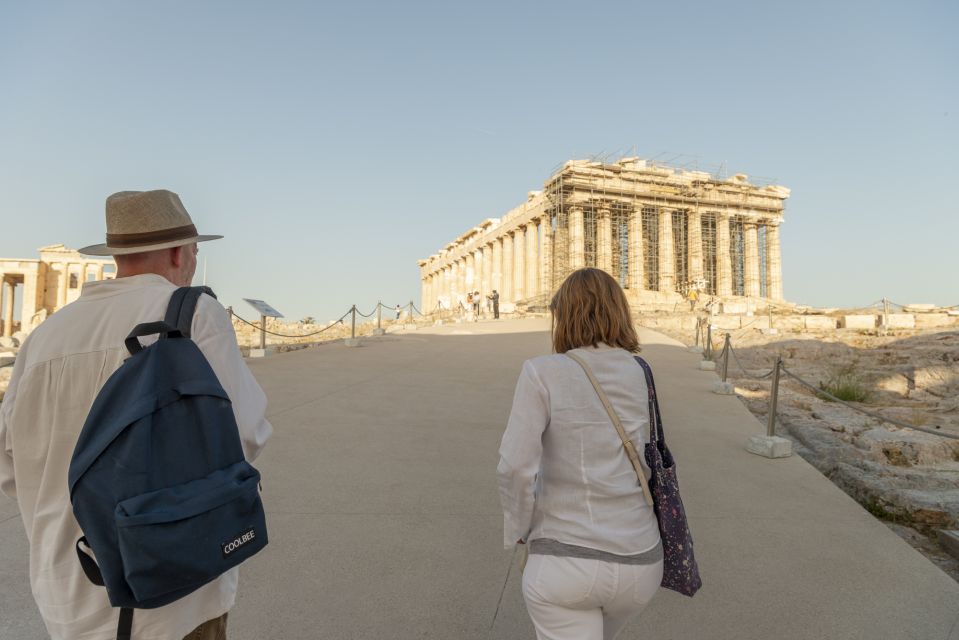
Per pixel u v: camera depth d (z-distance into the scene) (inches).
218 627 70.6
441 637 126.8
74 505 56.7
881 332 851.4
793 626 133.3
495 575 153.3
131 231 72.9
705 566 161.2
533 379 79.7
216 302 72.1
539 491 80.8
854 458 270.8
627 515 76.9
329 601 139.7
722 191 1931.6
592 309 85.4
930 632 132.0
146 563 53.4
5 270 2192.4
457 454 254.4
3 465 68.2
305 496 204.2
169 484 57.2
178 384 60.5
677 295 1712.6
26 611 132.5
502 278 2223.2
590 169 1740.9
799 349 673.6
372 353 588.1
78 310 68.9
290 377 424.5
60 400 64.7
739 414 350.0
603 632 86.4
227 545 58.7
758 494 216.7
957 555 177.0
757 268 1999.3
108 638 62.6
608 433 78.4
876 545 175.9
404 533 177.0
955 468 263.4
